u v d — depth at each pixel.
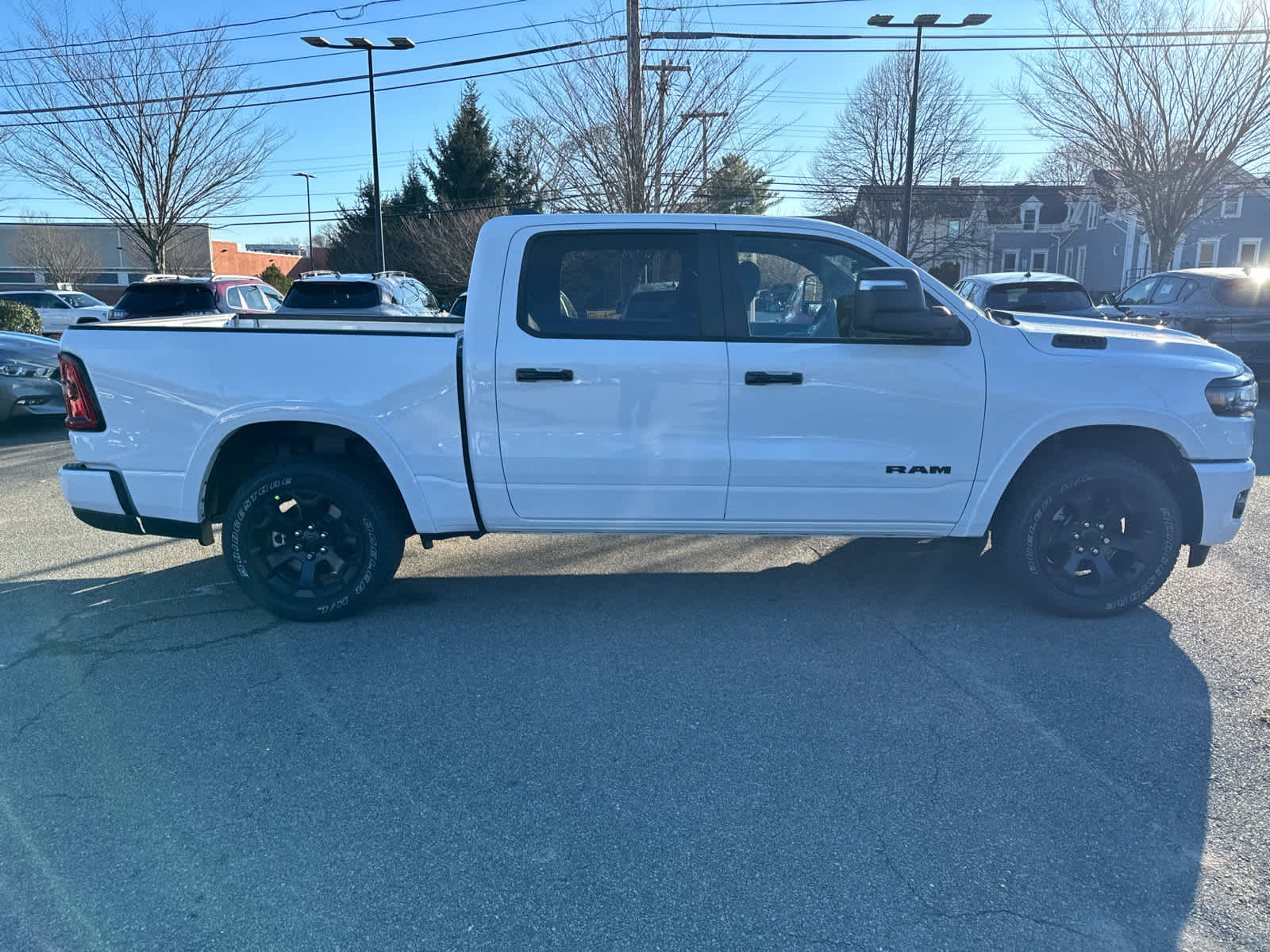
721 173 16.97
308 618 4.50
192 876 2.61
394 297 13.73
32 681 3.87
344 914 2.46
